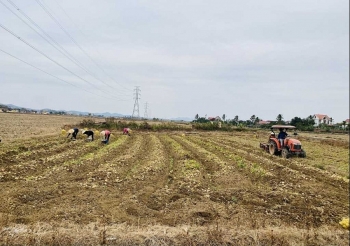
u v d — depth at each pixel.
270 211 9.35
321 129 68.06
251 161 18.86
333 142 34.47
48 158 15.97
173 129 53.38
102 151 20.06
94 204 9.02
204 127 57.44
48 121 55.91
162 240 6.37
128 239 6.33
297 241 6.89
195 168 14.91
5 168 12.86
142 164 16.45
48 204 8.88
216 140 34.88
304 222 8.63
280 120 77.94
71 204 8.91
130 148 23.27
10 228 6.64
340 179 14.50
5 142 20.56
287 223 8.38
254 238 6.68
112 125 47.25
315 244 6.85
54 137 27.17
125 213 8.41
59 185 10.77
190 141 31.41
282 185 12.62
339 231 7.59
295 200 10.55
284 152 21.19
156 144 26.38
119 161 15.93
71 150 19.52
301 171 16.62
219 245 6.42
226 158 19.53
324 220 8.98
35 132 31.09
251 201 10.10
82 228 6.82
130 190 10.84
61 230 6.56
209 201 9.83
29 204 8.84
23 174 12.55
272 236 6.76
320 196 11.51
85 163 14.97
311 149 28.88
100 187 10.82
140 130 48.81
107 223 7.52
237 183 12.63
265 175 13.81
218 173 14.29
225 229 7.05
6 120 52.16
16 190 9.89
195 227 7.16
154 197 9.95
